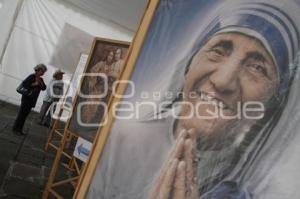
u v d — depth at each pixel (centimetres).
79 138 460
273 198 140
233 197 154
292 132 141
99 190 233
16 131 757
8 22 1035
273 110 150
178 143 189
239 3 180
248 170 152
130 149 221
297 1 154
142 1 791
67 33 1085
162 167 195
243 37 172
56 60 1085
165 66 216
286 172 139
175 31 217
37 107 1155
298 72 145
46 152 707
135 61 241
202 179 170
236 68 171
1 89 1061
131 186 210
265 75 157
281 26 157
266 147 148
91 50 504
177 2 223
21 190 464
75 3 1049
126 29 1112
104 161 237
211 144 171
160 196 190
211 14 196
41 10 1062
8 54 1050
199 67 191
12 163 561
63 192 520
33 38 1066
